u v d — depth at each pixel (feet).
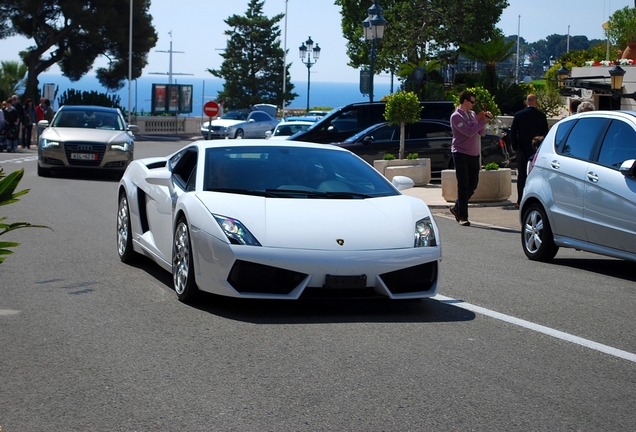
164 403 14.48
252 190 22.76
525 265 30.37
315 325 20.13
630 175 27.32
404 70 130.21
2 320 20.38
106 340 18.58
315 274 20.38
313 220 21.29
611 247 28.07
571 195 29.71
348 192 23.43
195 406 14.34
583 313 22.33
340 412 14.12
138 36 195.42
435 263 21.70
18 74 181.68
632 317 22.00
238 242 20.44
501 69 122.62
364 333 19.47
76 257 29.66
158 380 15.76
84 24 181.37
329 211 21.85
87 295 23.34
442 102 71.97
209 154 24.27
